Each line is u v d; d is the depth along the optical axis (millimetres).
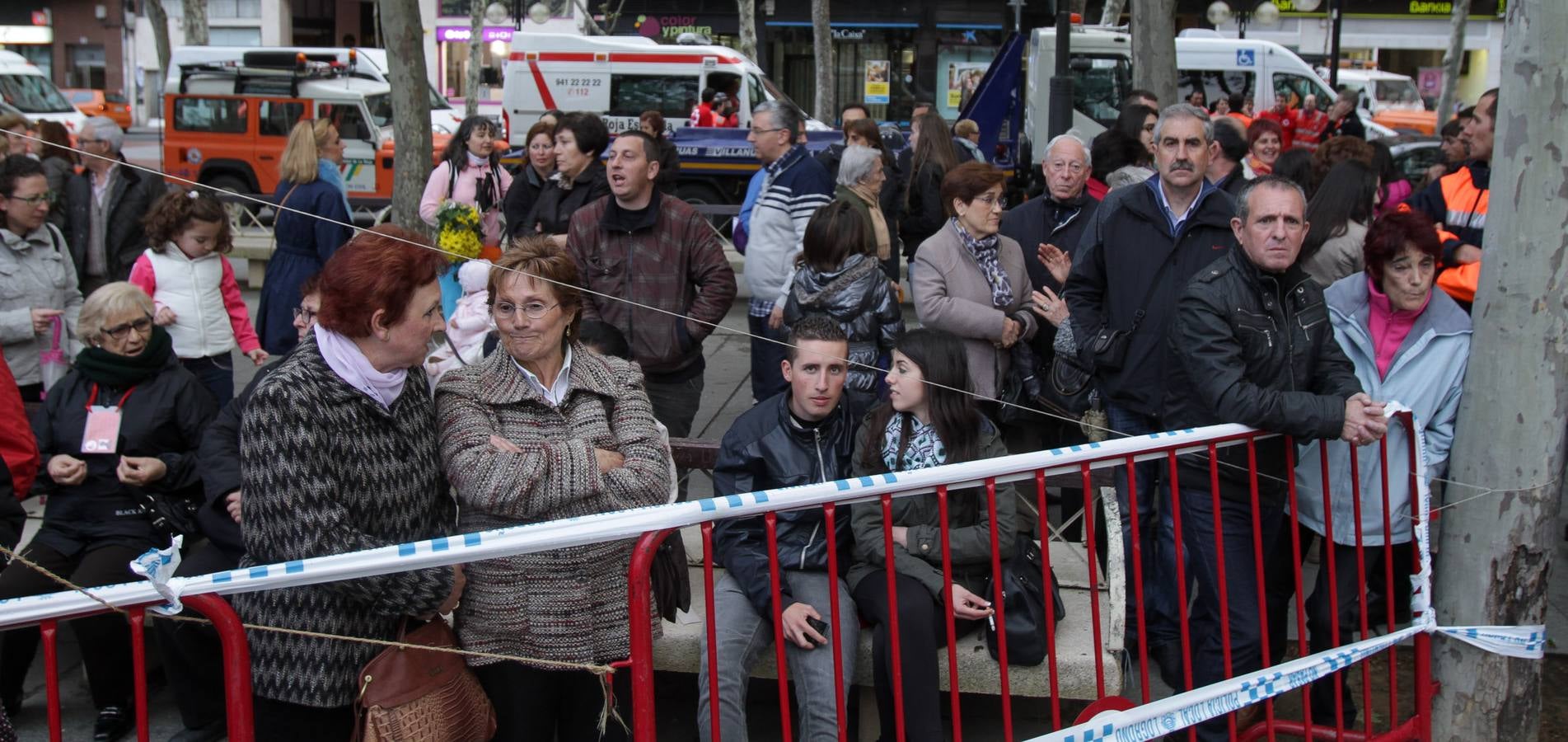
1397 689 4121
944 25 28484
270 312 6094
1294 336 3480
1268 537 3695
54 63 26484
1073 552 4383
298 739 2781
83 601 2279
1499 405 3367
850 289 4609
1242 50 16922
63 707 4105
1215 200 4090
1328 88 16969
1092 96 15297
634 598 2596
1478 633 3445
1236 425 3312
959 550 3477
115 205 6070
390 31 10500
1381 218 3643
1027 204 5250
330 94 15945
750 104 17438
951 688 2996
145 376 4055
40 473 4020
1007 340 4707
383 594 2645
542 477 2828
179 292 5379
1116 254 4211
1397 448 3578
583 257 4996
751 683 4184
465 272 4668
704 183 15141
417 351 2701
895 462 3547
